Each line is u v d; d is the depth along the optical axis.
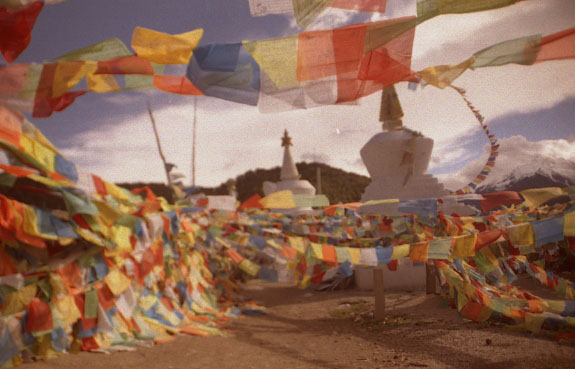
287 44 3.29
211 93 3.47
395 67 3.48
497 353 4.43
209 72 3.36
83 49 3.25
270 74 3.39
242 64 3.35
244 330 7.11
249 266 5.82
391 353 4.92
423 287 10.70
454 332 5.53
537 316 4.90
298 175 21.86
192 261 9.87
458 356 4.50
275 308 9.80
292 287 14.20
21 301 4.70
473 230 6.43
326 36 3.22
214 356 5.21
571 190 4.80
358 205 6.48
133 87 3.60
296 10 3.05
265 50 3.31
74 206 4.41
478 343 4.87
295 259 5.27
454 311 6.87
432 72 3.71
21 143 3.94
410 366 4.34
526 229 4.25
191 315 8.20
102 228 5.09
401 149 12.29
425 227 6.91
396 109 13.05
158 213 6.47
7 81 3.21
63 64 3.22
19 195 4.80
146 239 6.06
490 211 8.12
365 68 3.46
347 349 5.32
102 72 3.35
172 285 8.29
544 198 4.87
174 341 6.14
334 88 3.53
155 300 7.19
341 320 7.60
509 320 5.52
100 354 5.18
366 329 6.49
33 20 3.18
